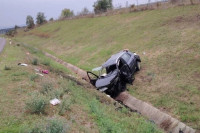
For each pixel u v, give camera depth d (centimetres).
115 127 736
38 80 1170
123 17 3347
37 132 590
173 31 1927
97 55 2195
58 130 580
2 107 781
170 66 1346
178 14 2319
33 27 7981
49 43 4056
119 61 1372
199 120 818
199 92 988
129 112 984
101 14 4284
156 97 1075
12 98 873
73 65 2133
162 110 962
